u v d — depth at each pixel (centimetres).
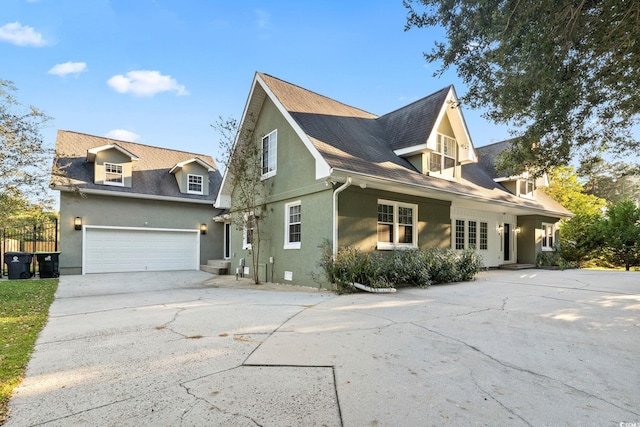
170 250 1695
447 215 1272
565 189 2325
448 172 1309
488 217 1584
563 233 1989
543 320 557
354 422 246
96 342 441
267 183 1220
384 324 525
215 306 684
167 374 333
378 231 1038
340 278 852
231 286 1087
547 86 545
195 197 1758
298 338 451
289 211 1112
